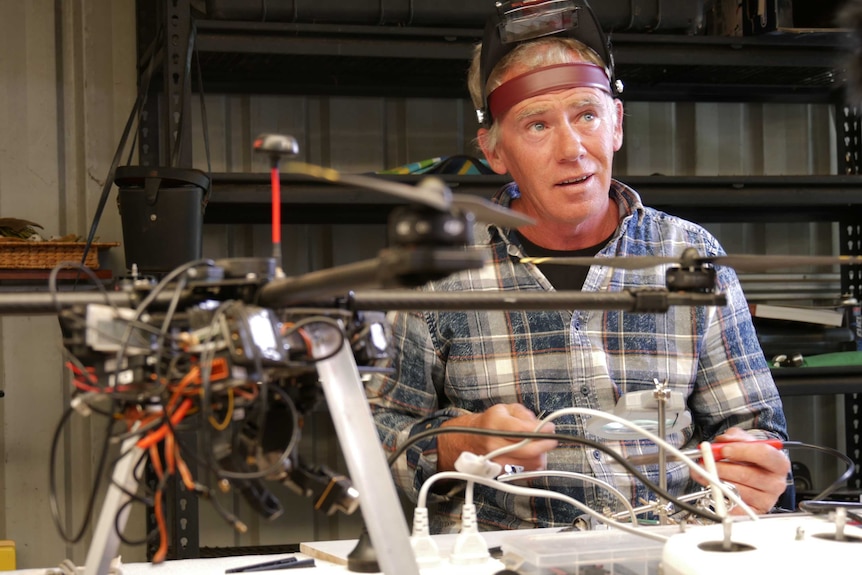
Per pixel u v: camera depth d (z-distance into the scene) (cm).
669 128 277
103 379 69
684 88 268
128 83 247
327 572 103
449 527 153
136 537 238
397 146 261
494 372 157
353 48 208
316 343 72
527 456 122
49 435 242
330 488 74
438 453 145
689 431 162
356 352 78
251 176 205
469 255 53
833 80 261
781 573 77
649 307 77
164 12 199
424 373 161
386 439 153
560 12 153
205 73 241
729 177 224
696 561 81
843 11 89
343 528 256
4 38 241
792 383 226
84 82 244
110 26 246
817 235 282
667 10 221
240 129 251
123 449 80
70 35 245
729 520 85
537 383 156
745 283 275
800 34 223
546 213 156
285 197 206
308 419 253
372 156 259
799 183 228
